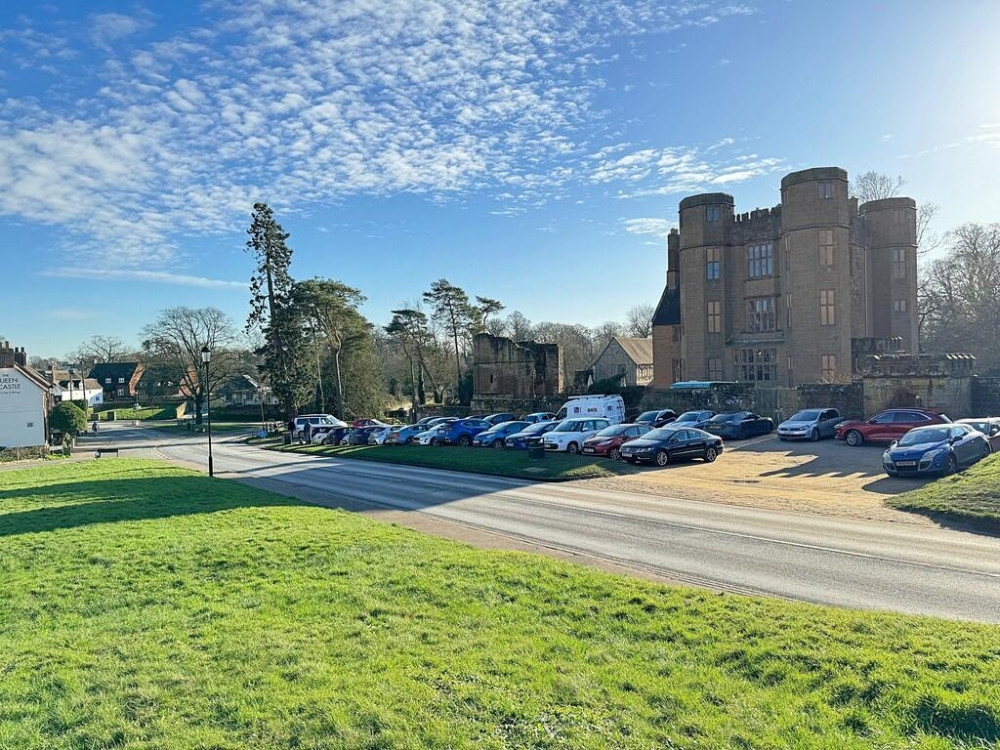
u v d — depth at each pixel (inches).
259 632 308.3
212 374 3245.6
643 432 1176.8
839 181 1822.1
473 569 405.4
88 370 4923.7
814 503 693.9
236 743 211.9
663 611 319.9
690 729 208.4
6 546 500.7
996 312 2161.7
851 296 1942.7
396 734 210.4
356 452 1469.0
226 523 576.4
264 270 2458.2
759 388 1549.0
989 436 896.9
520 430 1421.0
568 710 222.7
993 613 330.3
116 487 863.7
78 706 241.0
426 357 3056.1
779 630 285.6
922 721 205.2
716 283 2066.9
